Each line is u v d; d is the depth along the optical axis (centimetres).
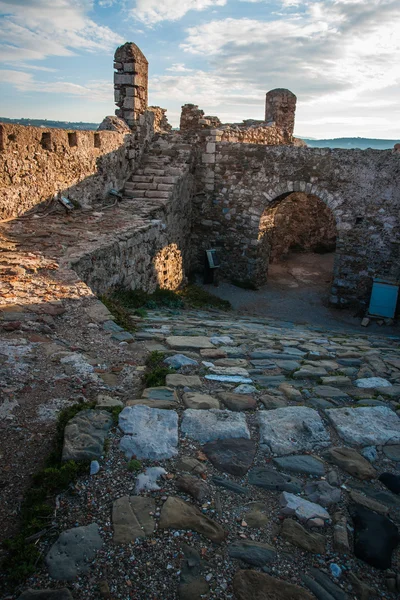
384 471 311
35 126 895
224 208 1456
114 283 820
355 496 283
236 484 287
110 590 213
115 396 383
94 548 233
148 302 886
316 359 555
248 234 1438
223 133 1461
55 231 824
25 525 248
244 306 1316
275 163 1352
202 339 573
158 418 342
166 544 238
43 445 315
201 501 269
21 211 883
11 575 218
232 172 1420
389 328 1225
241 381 435
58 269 643
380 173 1230
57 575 219
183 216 1367
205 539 244
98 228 896
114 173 1209
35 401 362
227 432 335
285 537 250
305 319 1255
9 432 323
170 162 1361
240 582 221
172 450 310
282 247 1844
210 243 1502
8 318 494
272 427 347
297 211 1877
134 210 1094
